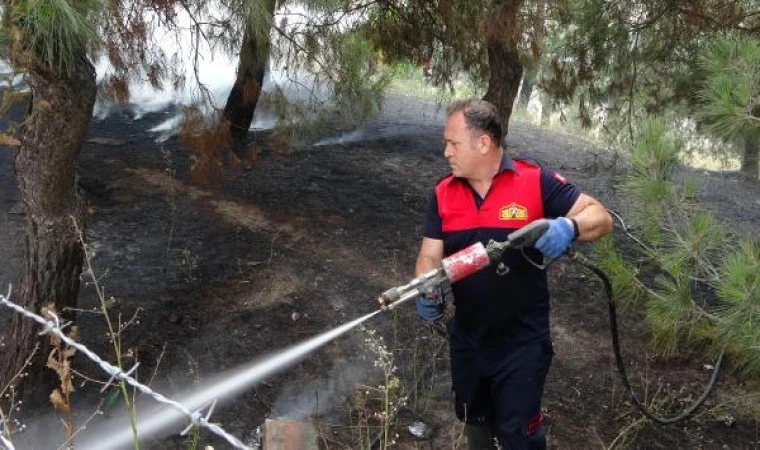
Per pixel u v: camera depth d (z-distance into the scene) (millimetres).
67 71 2766
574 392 3910
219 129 4574
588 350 4312
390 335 4324
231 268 4949
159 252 5074
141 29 3346
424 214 6090
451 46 5906
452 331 2785
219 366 3961
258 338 4238
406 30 5730
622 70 6301
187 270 4875
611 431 3607
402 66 6863
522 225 2516
